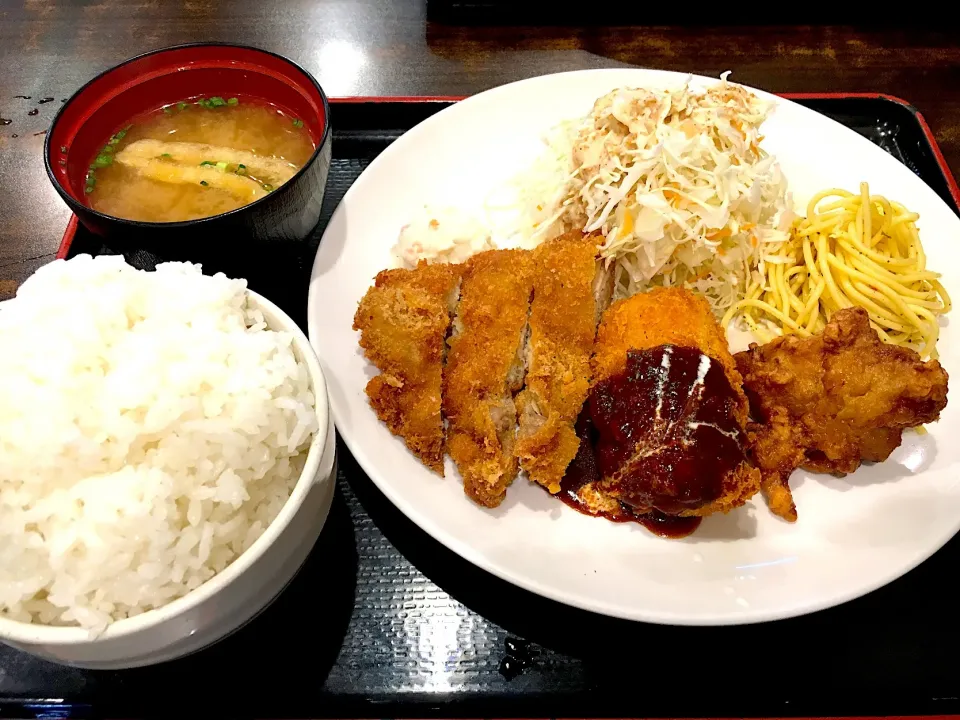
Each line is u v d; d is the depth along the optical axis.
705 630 0.27
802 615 0.26
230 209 0.31
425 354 0.29
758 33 0.49
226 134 0.34
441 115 0.39
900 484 0.29
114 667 0.22
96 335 0.23
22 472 0.21
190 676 0.25
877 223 0.36
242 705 0.25
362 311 0.30
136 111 0.33
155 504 0.21
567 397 0.29
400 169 0.37
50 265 0.25
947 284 0.34
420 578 0.28
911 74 0.46
